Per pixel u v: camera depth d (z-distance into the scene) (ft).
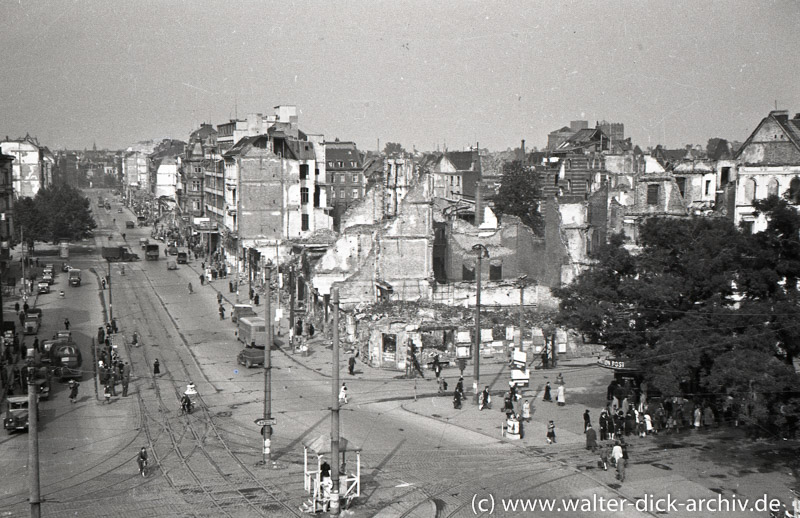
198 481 134.00
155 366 214.90
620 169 355.77
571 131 515.91
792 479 129.90
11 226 381.60
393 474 135.54
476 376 188.24
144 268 436.76
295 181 403.54
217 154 481.46
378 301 260.01
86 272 419.74
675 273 162.09
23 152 650.43
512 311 254.88
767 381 125.59
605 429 155.43
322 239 360.07
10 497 127.24
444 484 130.11
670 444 151.33
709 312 146.00
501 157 640.58
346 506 120.78
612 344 163.53
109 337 248.73
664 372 140.77
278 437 160.15
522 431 157.89
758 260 145.07
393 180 316.60
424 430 163.32
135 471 139.64
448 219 295.69
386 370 224.12
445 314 247.09
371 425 167.43
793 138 279.69
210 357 237.25
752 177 286.25
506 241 281.74
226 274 410.11
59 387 205.57
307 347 247.91
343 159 564.71
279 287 280.31
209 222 483.92
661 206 288.92
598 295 166.30
